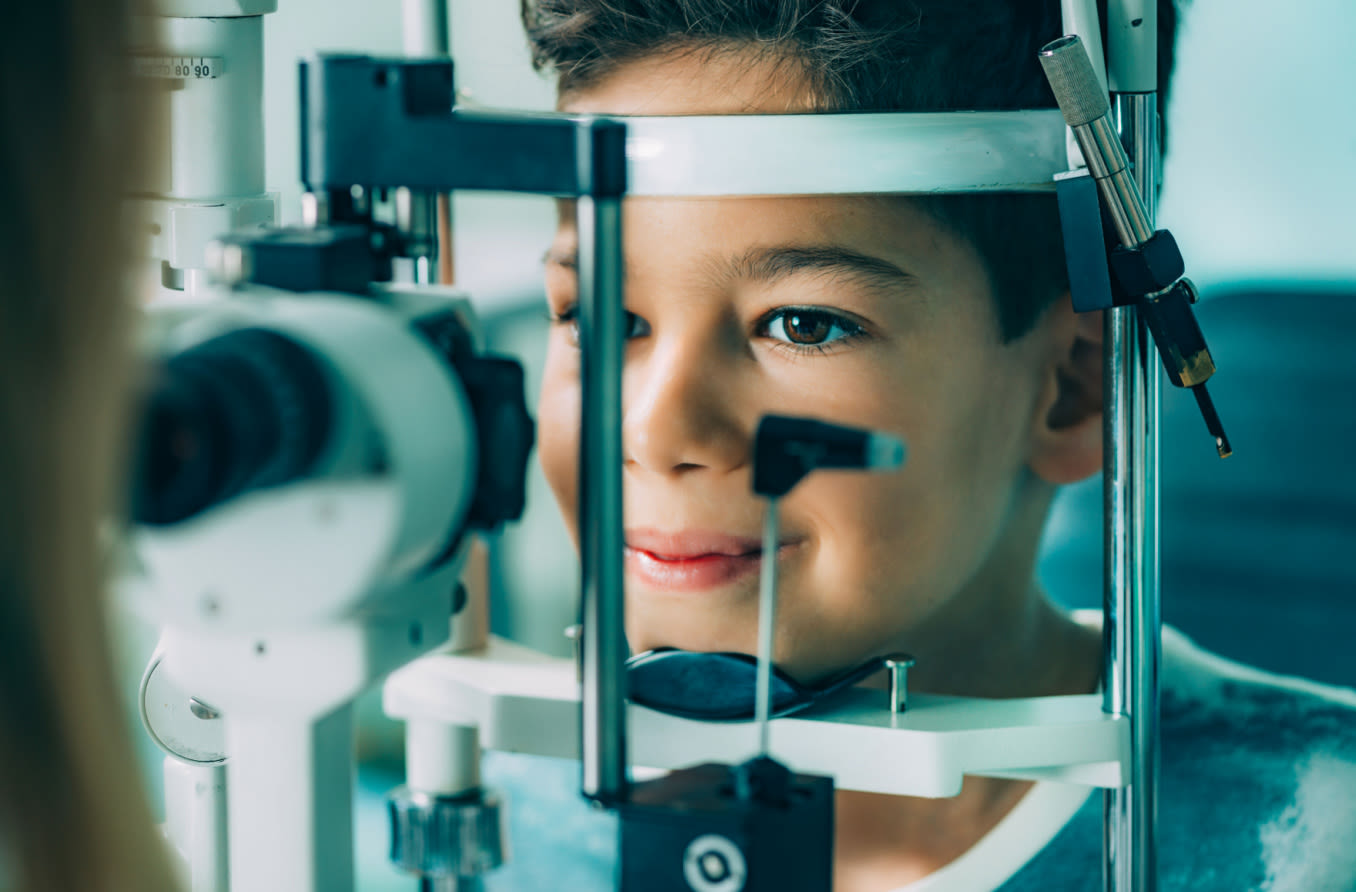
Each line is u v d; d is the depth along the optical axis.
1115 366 0.55
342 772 0.46
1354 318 1.32
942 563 0.68
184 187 0.61
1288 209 1.33
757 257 0.62
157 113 0.32
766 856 0.40
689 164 0.57
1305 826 0.99
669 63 0.65
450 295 0.45
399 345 0.39
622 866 0.41
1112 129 0.50
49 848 0.30
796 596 0.65
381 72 0.42
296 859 0.45
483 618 0.66
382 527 0.37
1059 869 0.84
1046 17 0.65
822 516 0.64
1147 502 0.56
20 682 0.30
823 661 0.67
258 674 0.44
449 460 0.39
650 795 0.42
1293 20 1.29
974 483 0.68
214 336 0.37
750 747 0.57
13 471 0.29
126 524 0.35
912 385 0.64
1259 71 1.30
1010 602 0.77
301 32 1.22
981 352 0.66
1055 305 0.70
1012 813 0.85
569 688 0.59
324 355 0.37
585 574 0.42
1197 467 1.36
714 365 0.64
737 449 0.64
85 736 0.30
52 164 0.29
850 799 0.85
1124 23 0.53
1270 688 1.04
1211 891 0.99
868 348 0.64
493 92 0.79
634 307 0.65
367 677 0.43
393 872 1.24
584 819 1.15
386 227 0.47
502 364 0.43
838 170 0.56
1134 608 0.56
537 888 1.13
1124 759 0.56
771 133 0.57
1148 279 0.51
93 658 0.31
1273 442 1.34
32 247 0.29
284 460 0.36
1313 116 1.30
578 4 0.67
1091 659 0.85
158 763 0.76
